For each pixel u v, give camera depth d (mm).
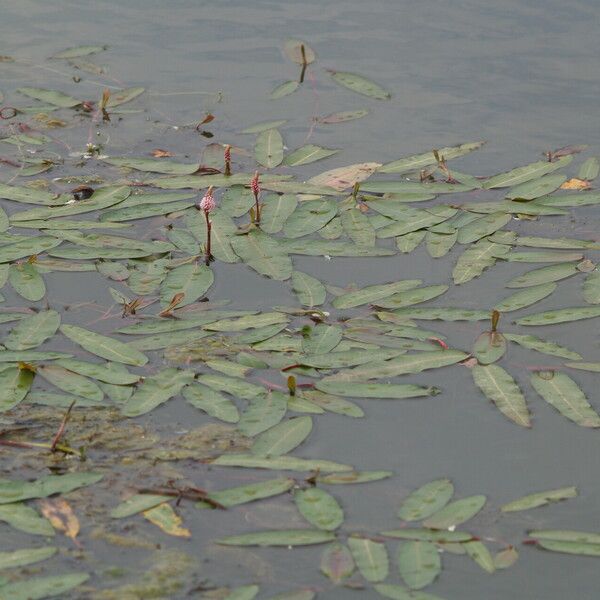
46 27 5711
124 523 2598
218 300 3578
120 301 3527
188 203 4156
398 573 2457
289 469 2762
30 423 2938
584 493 2758
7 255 3748
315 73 5281
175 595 2381
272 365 3203
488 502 2715
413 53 5473
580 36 5617
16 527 2566
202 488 2719
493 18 5859
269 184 4285
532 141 4699
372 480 2760
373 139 4723
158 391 3047
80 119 4855
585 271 3775
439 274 3785
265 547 2529
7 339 3260
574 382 3166
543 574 2482
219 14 5918
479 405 3088
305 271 3799
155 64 5352
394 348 3287
